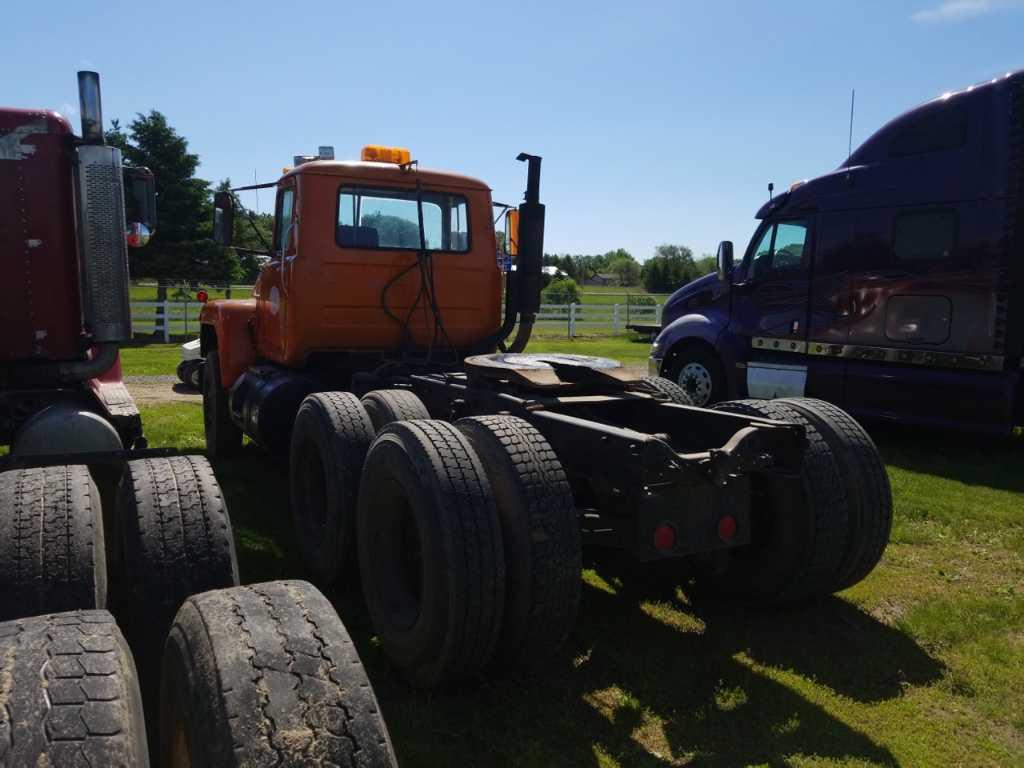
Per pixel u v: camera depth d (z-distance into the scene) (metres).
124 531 2.94
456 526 2.98
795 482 3.84
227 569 2.82
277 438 5.93
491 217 6.41
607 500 3.43
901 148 8.13
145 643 2.69
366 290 5.97
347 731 1.67
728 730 3.04
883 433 9.01
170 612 2.71
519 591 3.06
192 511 2.89
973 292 7.53
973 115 7.54
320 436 4.38
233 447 7.64
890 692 3.35
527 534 3.04
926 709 3.22
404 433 3.33
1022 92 7.21
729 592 4.25
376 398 4.64
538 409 3.99
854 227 8.50
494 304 6.50
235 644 1.79
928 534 5.37
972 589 4.47
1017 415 7.62
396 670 3.48
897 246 8.12
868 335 8.41
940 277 7.77
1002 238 7.32
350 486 4.20
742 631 3.92
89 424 4.22
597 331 27.00
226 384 7.20
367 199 5.95
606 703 3.23
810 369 8.86
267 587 2.08
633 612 4.14
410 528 3.49
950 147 7.73
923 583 4.56
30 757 1.41
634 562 4.80
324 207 5.78
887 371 8.19
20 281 4.49
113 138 27.36
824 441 4.00
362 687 1.76
